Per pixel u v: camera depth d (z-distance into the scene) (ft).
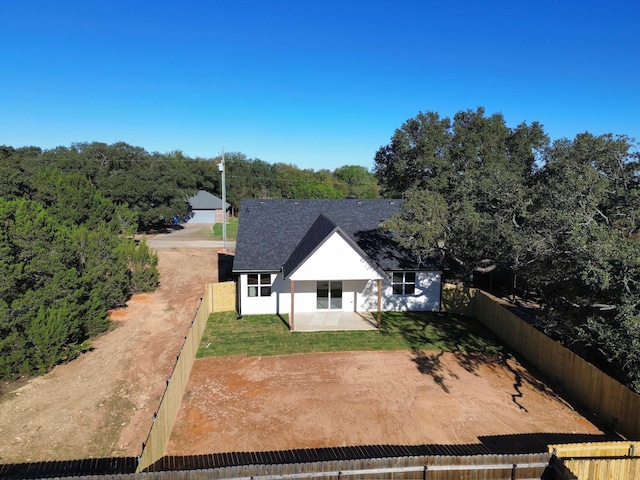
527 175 120.88
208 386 55.26
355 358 63.93
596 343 53.62
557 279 57.31
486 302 78.43
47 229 69.77
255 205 96.99
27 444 43.16
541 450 42.55
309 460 40.42
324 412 49.24
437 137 140.36
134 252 98.89
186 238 175.94
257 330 75.15
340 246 73.05
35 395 53.26
